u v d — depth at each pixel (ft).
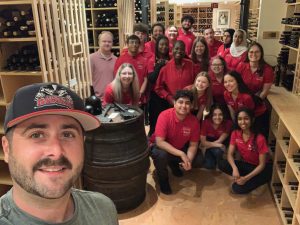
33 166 2.31
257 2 16.79
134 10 19.88
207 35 16.15
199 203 9.14
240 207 8.95
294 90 11.09
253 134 9.26
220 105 10.89
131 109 8.84
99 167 7.95
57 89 2.47
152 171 11.03
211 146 10.62
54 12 7.86
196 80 10.62
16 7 8.02
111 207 3.22
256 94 11.37
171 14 30.48
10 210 2.44
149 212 8.74
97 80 12.07
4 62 7.98
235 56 12.81
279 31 14.24
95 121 2.66
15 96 2.38
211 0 31.35
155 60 12.66
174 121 9.32
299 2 11.12
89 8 16.96
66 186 2.40
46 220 2.51
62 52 8.50
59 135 2.45
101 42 11.90
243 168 9.64
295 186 8.07
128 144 8.03
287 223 7.71
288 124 7.96
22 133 2.33
